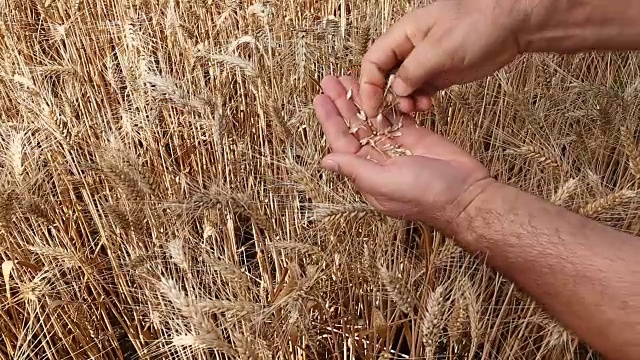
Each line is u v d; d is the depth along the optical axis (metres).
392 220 0.89
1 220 0.86
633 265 0.47
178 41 1.34
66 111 1.12
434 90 0.86
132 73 1.17
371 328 0.83
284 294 0.71
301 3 1.40
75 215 1.09
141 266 0.83
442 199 0.61
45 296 0.91
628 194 0.73
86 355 0.93
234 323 0.83
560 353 0.82
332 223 0.80
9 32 1.45
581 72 1.27
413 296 0.79
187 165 1.17
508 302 0.89
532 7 0.73
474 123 1.13
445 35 0.77
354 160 0.69
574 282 0.49
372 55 0.85
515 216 0.56
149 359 0.91
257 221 0.80
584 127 1.09
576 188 0.87
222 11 1.46
